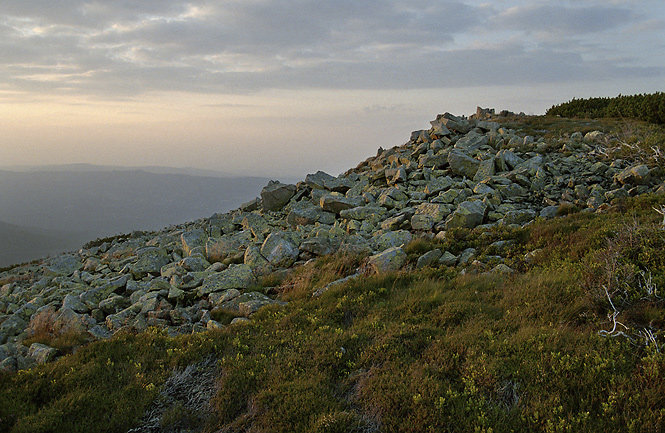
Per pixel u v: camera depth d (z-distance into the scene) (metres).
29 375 7.74
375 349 7.83
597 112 44.09
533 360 6.70
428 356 7.38
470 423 5.54
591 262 9.85
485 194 20.53
